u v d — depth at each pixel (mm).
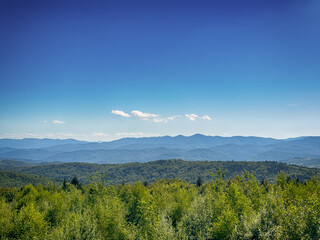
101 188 57938
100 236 29328
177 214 41250
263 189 44812
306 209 23078
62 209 46281
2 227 31281
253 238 22188
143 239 26047
